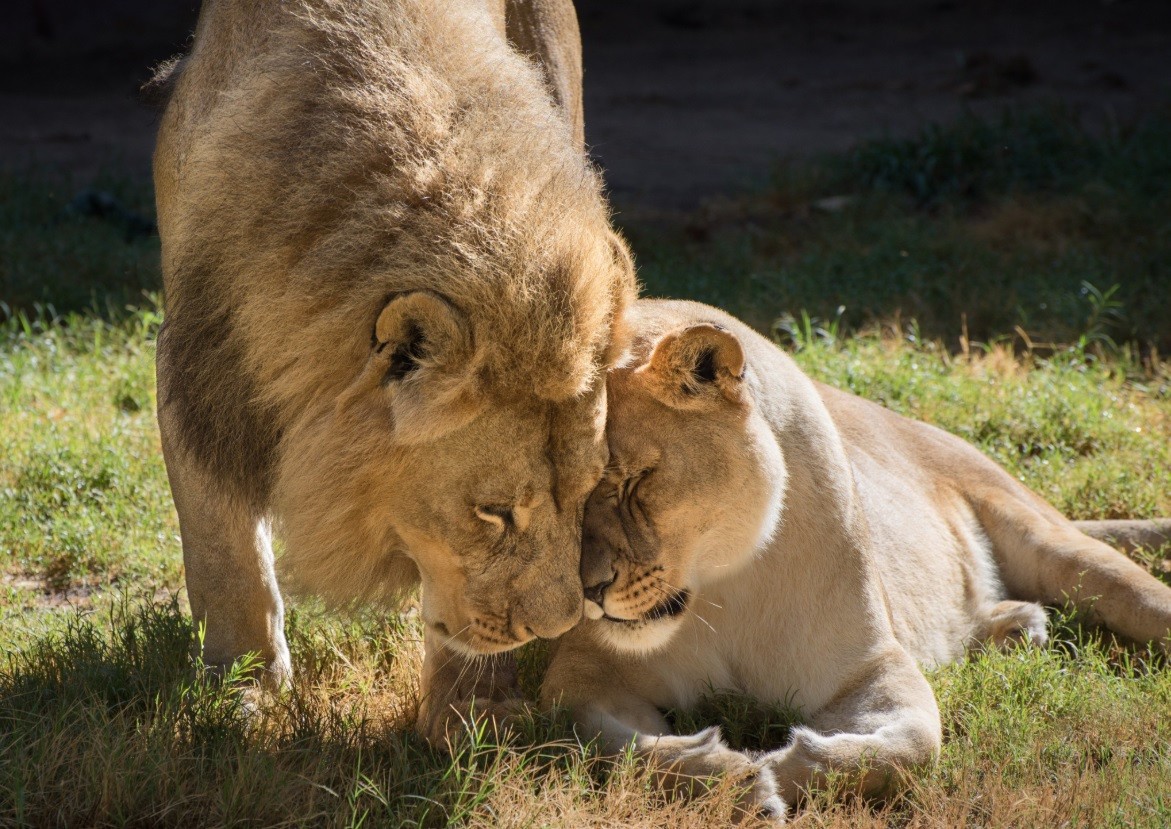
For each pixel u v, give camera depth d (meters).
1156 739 7.10
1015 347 14.76
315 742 6.86
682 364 6.72
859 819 6.23
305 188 6.09
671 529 6.86
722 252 18.73
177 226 6.70
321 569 6.29
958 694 7.73
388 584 6.61
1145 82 31.62
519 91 6.46
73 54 40.78
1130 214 18.64
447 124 6.16
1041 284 16.05
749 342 7.71
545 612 6.16
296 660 8.03
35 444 11.41
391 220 5.89
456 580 6.20
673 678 7.51
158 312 15.23
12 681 7.36
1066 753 6.98
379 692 7.87
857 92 33.03
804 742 6.64
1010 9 45.75
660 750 6.64
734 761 6.49
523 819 6.18
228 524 7.34
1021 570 9.64
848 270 17.19
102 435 11.59
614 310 6.20
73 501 10.54
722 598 7.48
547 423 5.95
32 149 25.52
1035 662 7.88
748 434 6.96
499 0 8.78
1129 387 13.32
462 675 7.29
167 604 8.45
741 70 37.62
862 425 9.53
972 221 20.03
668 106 32.41
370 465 5.94
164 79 8.17
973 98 30.94
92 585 9.57
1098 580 9.00
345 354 5.92
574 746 6.80
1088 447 11.88
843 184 22.14
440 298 5.67
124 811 6.06
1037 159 21.67
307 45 6.46
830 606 7.40
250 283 6.18
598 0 49.00
